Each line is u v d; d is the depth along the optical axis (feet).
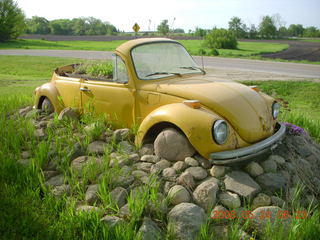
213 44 157.69
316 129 21.13
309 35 367.66
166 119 13.39
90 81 18.11
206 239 9.91
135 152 14.78
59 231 10.22
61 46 170.81
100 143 15.75
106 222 10.52
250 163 13.38
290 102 46.68
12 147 16.01
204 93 14.06
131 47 16.29
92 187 12.46
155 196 11.33
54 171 13.85
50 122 18.31
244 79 59.47
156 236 10.23
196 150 13.47
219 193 12.01
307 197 12.69
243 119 13.56
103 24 404.16
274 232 10.40
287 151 15.16
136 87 15.67
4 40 194.08
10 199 11.64
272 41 232.53
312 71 72.43
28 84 55.31
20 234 10.17
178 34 335.67
